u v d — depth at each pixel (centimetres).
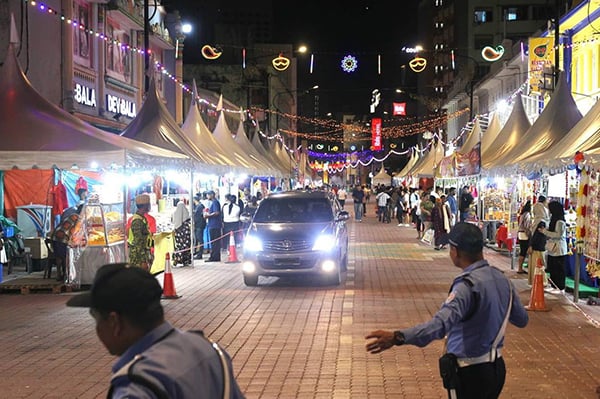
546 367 842
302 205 1606
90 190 1983
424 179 4456
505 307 446
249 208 2522
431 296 1372
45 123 1434
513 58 3816
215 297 1366
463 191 2477
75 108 2244
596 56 2586
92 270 1446
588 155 1193
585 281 1488
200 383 268
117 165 1438
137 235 1275
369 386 770
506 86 4316
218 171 2180
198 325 1094
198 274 1734
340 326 1082
